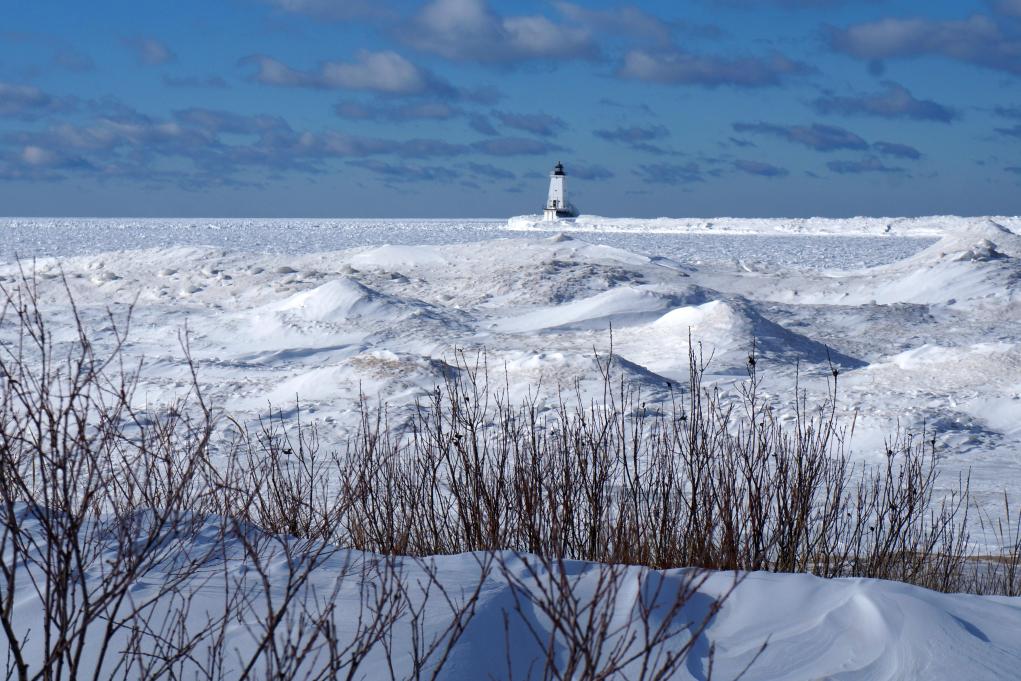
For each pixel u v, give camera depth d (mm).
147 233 160500
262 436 14906
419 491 6773
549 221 179500
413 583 4531
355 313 32594
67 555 3445
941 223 183625
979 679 3678
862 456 14414
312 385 20688
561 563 3537
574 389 19453
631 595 4332
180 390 20969
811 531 7309
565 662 3807
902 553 6715
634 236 152625
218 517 5867
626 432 10211
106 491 4914
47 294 39031
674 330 27000
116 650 3834
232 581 4594
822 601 4320
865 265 77625
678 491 6344
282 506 6582
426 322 31875
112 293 39938
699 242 130125
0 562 3408
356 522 6418
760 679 3734
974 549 8156
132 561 4391
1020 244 50031
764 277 46688
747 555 5879
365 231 182500
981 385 20000
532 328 31828
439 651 3764
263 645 3305
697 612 4289
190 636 3943
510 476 6910
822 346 27391
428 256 51844
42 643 3895
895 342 30109
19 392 3699
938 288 38750
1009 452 14742
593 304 34125
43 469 3582
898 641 3939
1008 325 32250
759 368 23375
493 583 4500
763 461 6762
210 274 43281
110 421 4715
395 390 19891
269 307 34250
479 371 21500
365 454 7070
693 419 6879
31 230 170250
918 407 17875
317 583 4566
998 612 4301
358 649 3441
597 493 6223
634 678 3688
